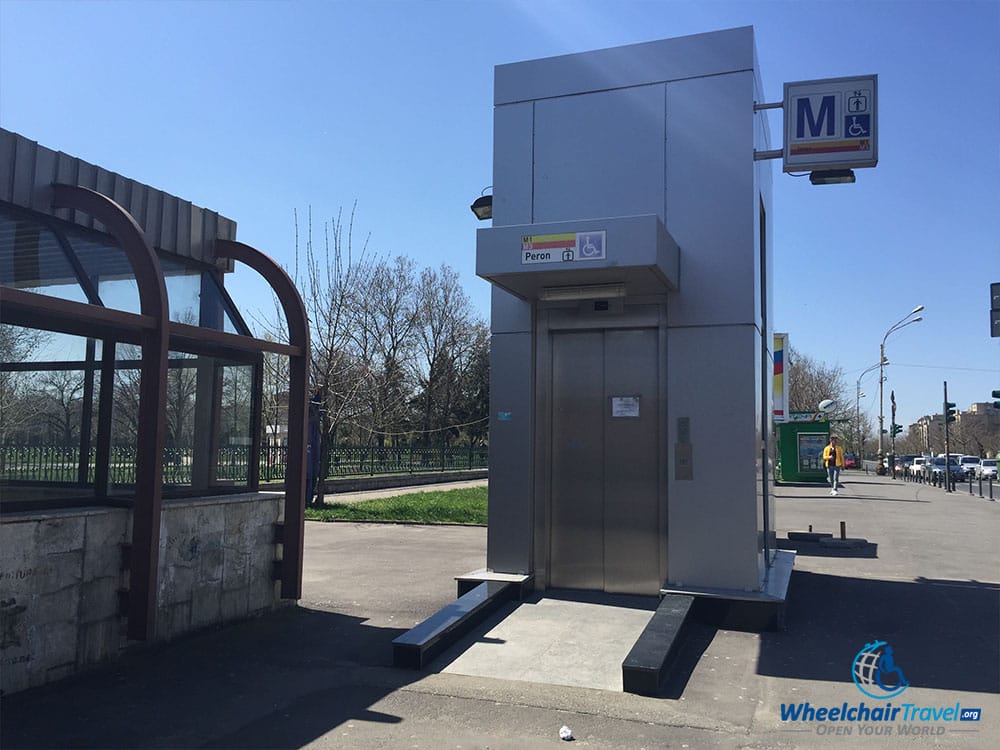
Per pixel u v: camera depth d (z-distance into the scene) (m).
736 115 7.64
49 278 5.71
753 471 7.31
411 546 12.39
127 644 5.88
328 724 4.68
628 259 6.70
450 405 56.03
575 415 8.12
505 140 8.44
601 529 7.97
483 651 6.14
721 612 7.04
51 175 5.79
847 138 7.57
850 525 16.45
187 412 6.93
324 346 18.45
